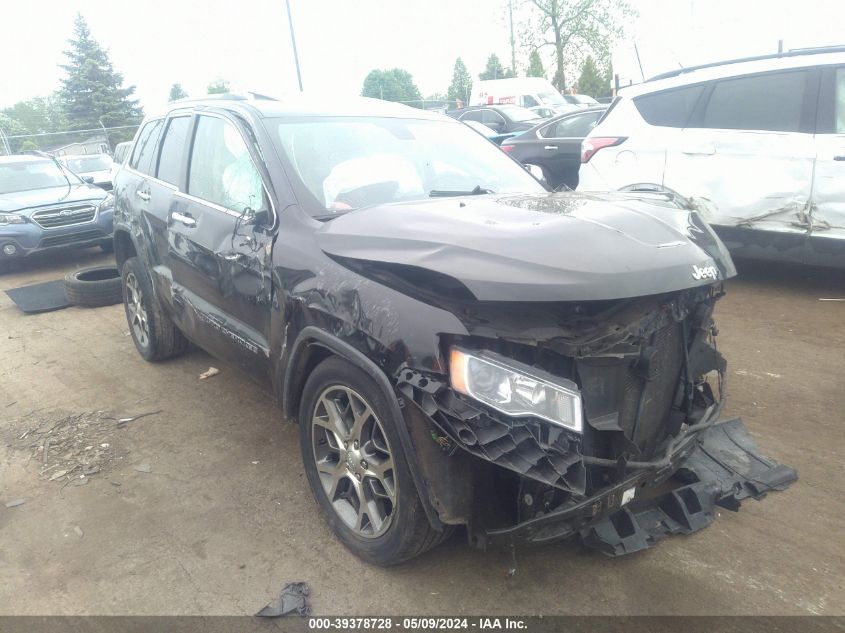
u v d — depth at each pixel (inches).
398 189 133.0
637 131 266.7
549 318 90.0
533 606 100.0
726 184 243.1
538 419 84.0
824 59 226.8
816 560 107.6
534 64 1277.1
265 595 104.6
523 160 388.8
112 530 122.6
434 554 111.6
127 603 104.1
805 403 159.3
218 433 157.9
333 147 137.6
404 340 91.4
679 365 110.1
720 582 103.4
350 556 112.4
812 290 245.6
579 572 106.5
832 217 223.5
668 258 93.7
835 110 223.1
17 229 347.3
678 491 117.0
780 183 231.9
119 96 1955.0
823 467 132.8
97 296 271.3
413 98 2160.4
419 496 93.1
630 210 106.3
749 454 133.0
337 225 111.8
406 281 96.3
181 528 122.3
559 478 82.3
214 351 153.4
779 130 233.5
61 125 1818.4
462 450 89.3
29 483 139.7
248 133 138.1
